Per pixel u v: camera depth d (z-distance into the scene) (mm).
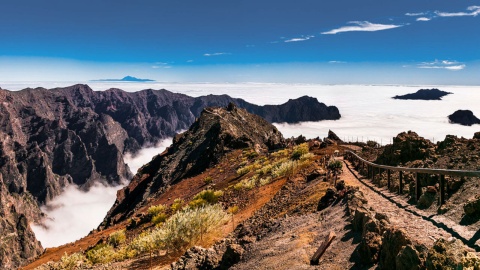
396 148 22234
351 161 35688
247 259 11484
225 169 66000
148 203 72188
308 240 10719
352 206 11836
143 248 21641
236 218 26312
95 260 24969
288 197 23094
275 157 56438
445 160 16109
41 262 37750
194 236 19281
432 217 10148
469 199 10047
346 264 8031
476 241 7586
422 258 6070
